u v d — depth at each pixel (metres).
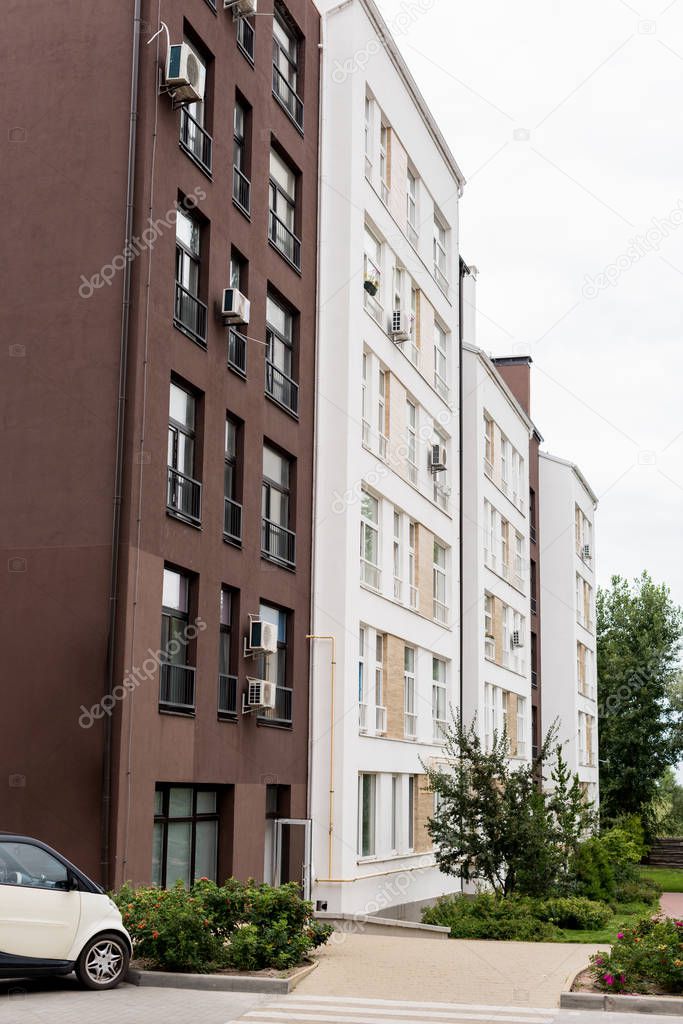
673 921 14.09
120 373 17.56
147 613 17.48
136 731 16.98
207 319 20.20
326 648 24.94
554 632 51.62
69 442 17.56
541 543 52.41
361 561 26.98
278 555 23.73
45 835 16.53
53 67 18.78
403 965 15.66
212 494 20.12
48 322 18.00
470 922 22.70
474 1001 12.91
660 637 62.28
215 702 19.81
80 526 17.28
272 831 23.12
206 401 20.02
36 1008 11.29
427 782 30.78
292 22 25.84
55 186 18.39
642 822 59.59
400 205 30.95
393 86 30.52
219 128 21.17
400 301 31.25
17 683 17.06
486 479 40.25
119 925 12.85
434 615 33.03
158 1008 11.58
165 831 18.34
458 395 36.22
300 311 25.34
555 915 24.27
